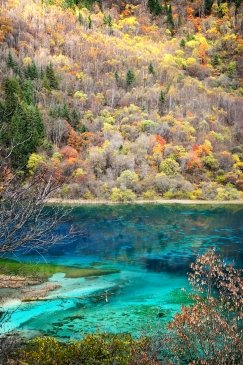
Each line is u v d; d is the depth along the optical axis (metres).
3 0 169.88
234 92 146.75
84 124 99.12
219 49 176.62
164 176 84.56
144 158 90.31
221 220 59.66
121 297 25.20
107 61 146.88
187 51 173.25
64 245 40.59
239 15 198.62
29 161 66.38
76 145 91.81
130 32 187.88
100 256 36.78
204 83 147.25
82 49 155.25
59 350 14.70
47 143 83.06
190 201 81.06
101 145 92.56
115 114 109.69
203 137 103.88
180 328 13.27
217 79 152.88
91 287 27.22
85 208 69.69
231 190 85.12
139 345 14.49
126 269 32.44
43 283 27.67
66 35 163.50
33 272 30.22
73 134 92.56
